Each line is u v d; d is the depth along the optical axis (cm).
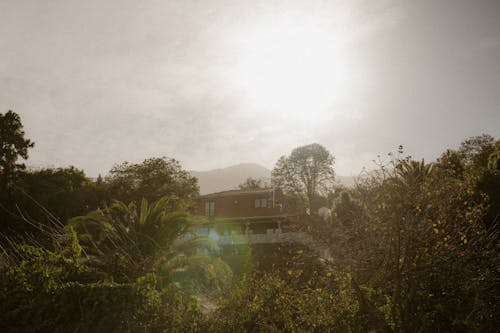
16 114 3828
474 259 933
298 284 1055
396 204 888
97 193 3994
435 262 887
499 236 1080
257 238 2694
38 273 936
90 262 1370
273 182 6881
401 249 900
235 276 1196
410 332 894
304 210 1068
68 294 918
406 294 905
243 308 1009
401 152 984
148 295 967
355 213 970
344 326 945
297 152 6725
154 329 942
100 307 918
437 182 980
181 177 4741
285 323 978
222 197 4919
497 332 916
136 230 2005
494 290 934
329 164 6562
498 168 1808
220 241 2838
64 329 898
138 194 4056
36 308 902
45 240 1421
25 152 3809
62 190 3762
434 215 917
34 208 3384
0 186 3466
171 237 2105
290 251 1066
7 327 882
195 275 1688
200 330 973
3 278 931
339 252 948
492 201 1403
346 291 969
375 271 924
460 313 922
